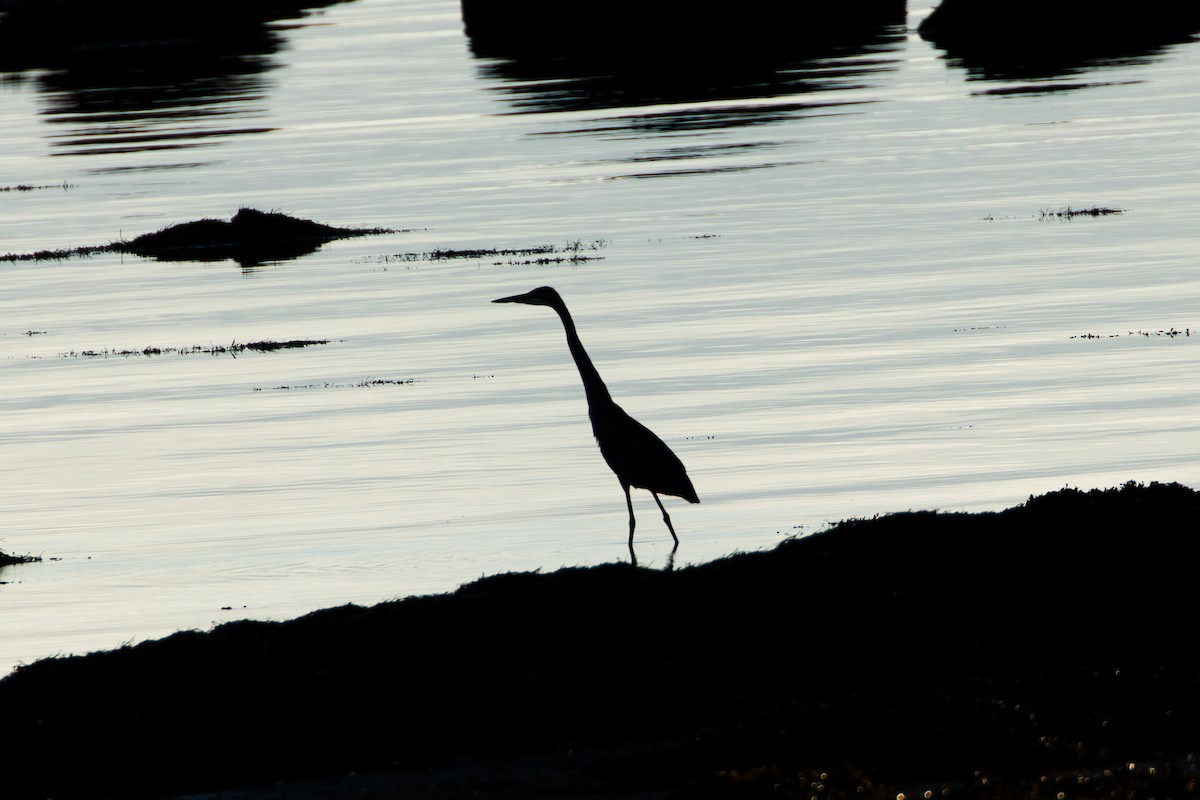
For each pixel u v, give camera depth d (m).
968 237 50.69
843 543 15.30
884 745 10.32
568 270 48.97
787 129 87.94
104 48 159.75
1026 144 76.69
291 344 38.88
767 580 14.24
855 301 40.41
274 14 195.50
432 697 12.23
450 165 81.88
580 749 11.16
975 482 21.91
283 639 13.87
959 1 134.38
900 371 31.27
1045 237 49.66
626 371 33.03
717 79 116.06
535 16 140.88
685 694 11.67
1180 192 58.28
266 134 99.94
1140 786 9.06
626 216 61.22
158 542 21.36
